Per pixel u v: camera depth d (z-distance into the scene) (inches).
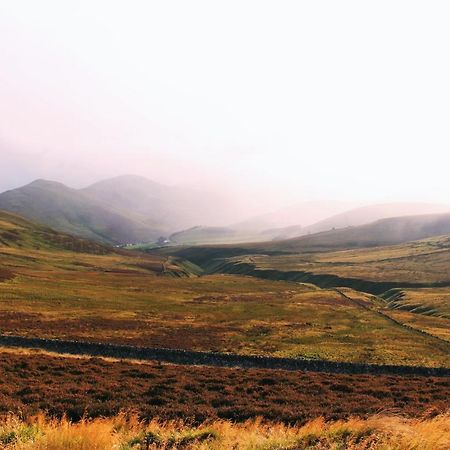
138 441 655.1
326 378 1669.5
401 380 1715.1
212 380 1491.1
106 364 1716.3
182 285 6338.6
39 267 6555.1
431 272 7549.2
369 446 575.8
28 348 2343.8
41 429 676.7
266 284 6988.2
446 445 546.0
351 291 6225.4
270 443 623.5
